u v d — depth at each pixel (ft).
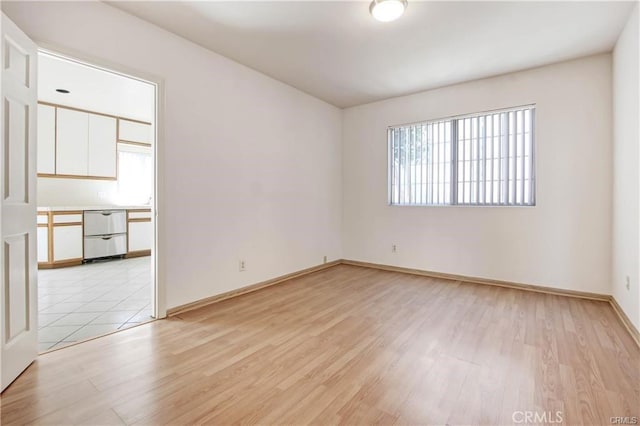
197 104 9.45
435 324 8.21
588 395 5.17
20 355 5.74
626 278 8.27
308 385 5.48
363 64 10.81
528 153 11.35
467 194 12.68
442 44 9.37
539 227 11.14
